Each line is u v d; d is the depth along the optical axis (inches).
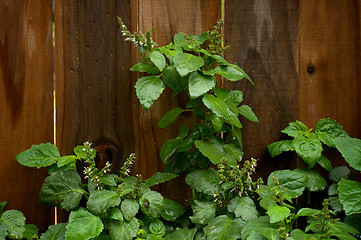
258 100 49.1
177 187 48.6
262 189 44.1
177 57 44.3
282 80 49.2
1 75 46.6
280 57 49.1
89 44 47.5
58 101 47.3
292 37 49.2
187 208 46.4
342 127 48.3
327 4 49.4
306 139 47.0
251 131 49.1
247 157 49.0
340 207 45.9
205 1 48.5
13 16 46.6
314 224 42.6
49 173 45.9
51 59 47.1
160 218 45.9
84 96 47.6
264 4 48.9
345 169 48.2
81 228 41.8
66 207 44.1
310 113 49.5
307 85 49.4
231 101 46.7
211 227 43.0
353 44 49.6
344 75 49.7
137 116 48.2
